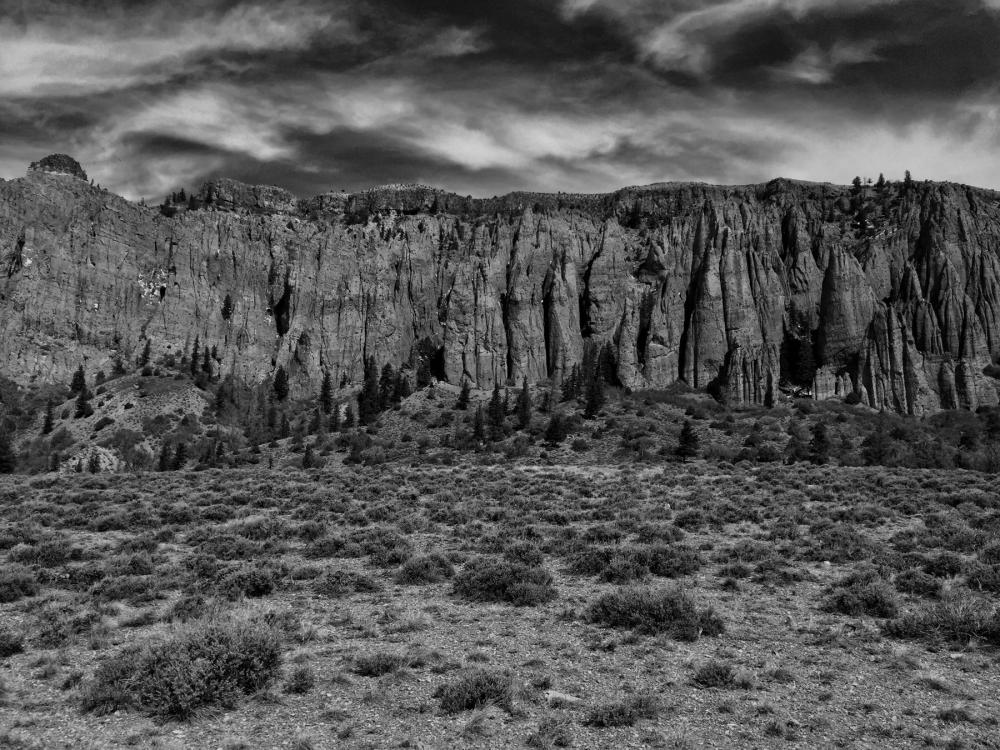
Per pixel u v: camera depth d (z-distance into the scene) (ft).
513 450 351.25
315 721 44.65
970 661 54.19
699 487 164.14
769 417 456.04
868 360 516.32
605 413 453.17
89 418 511.40
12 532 104.99
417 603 72.23
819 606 68.90
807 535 102.37
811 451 322.34
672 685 50.19
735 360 539.70
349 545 96.89
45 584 79.66
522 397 458.09
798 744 41.37
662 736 42.45
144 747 41.27
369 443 402.52
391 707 46.78
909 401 498.69
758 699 47.62
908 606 67.41
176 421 518.78
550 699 47.57
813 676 51.72
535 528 110.22
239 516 127.44
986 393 504.43
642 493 153.48
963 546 89.76
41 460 433.48
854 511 117.19
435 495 149.79
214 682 47.19
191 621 63.00
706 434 398.01
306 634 60.59
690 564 83.46
